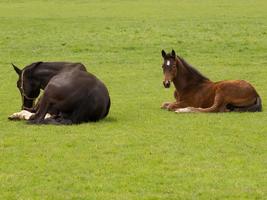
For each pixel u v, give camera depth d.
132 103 19.88
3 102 20.16
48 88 15.83
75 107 15.84
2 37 37.69
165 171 11.91
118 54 32.00
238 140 14.26
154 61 29.95
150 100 20.52
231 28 41.09
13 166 12.27
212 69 27.66
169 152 13.20
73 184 11.23
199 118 16.73
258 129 15.39
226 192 10.81
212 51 32.81
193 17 48.62
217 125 15.84
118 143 13.94
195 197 10.61
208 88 17.75
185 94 18.03
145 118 16.98
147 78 25.36
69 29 41.56
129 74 26.33
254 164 12.34
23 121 16.44
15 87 23.33
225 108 17.50
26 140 14.27
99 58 30.86
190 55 31.72
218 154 13.05
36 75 16.81
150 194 10.76
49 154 13.08
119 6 57.62
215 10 53.84
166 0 63.28
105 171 11.93
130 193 10.81
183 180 11.41
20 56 31.56
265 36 37.53
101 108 16.16
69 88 15.76
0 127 15.70
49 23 45.00
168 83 17.75
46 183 11.29
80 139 14.30
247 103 17.44
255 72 26.75
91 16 49.88
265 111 17.75
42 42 35.81
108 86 23.53
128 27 42.25
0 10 54.84
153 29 40.94
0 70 27.56
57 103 15.77
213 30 40.19
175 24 43.78
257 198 10.57
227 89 17.41
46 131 15.09
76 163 12.44
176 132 15.08
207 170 11.95
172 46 34.31
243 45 34.44
